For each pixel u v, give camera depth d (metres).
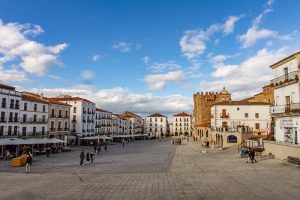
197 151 59.28
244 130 63.88
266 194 17.33
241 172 26.41
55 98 95.75
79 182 22.41
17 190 19.59
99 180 23.25
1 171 30.92
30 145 60.44
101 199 16.78
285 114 36.78
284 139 37.84
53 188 20.14
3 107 60.06
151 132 194.38
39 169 32.56
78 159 45.16
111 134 122.69
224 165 32.28
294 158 29.94
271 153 37.44
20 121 65.25
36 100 71.44
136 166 34.12
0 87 61.25
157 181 22.39
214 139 74.56
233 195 17.23
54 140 58.94
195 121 131.12
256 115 72.31
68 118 88.00
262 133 70.75
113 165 35.78
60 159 45.12
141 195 17.62
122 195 17.70
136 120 171.38
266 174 24.80
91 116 101.75
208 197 16.84
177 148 73.44
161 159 43.19
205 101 114.62
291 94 36.28
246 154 40.62
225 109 73.06
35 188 20.22
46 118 75.56
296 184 20.12
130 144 98.19
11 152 53.66
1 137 59.00
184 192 18.28
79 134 92.06
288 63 37.00
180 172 27.56
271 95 76.69
